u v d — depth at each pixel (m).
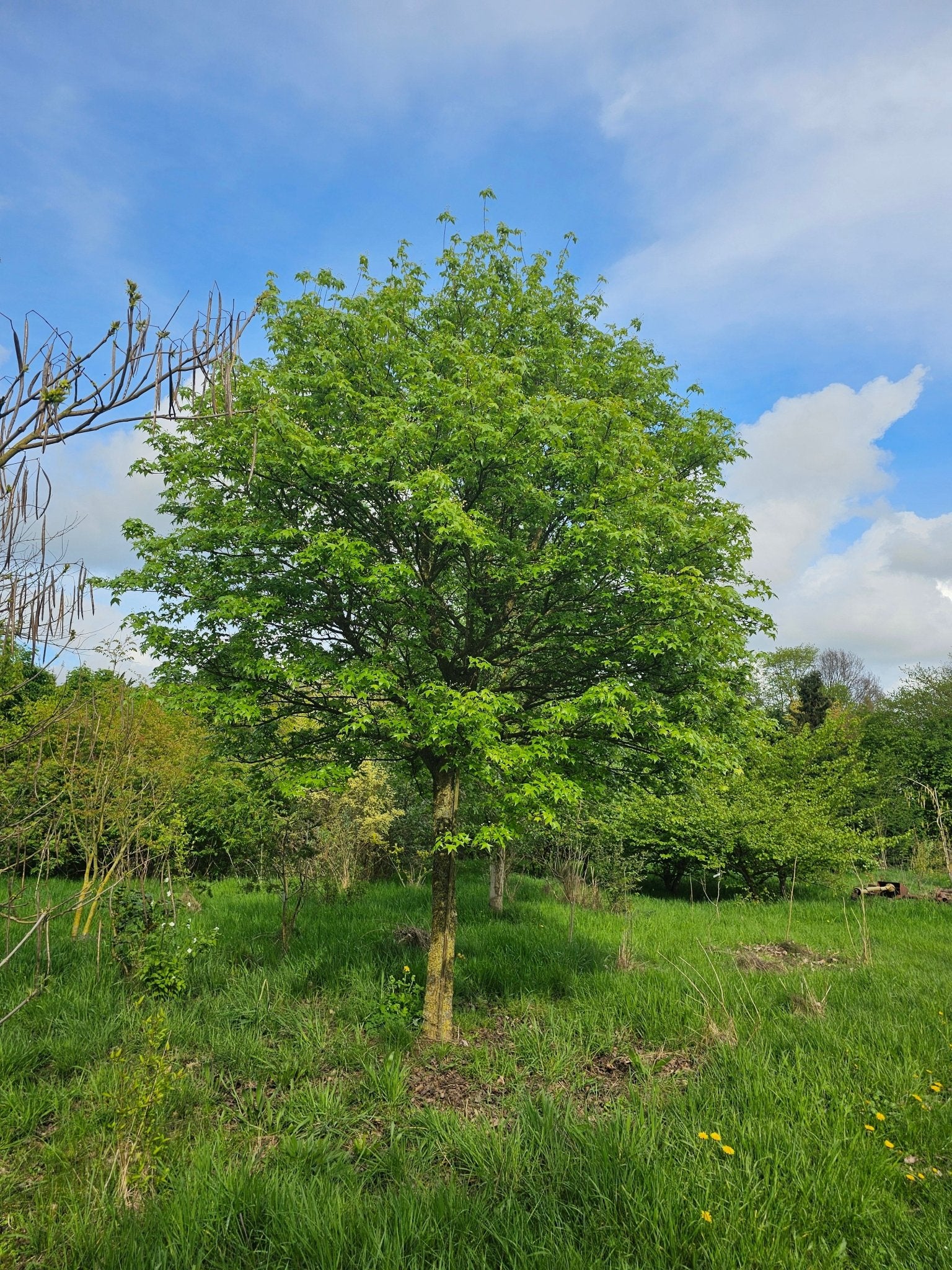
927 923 12.77
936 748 26.33
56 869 14.40
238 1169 4.17
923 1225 3.73
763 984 8.17
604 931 11.34
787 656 43.78
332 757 8.00
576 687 7.50
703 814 16.39
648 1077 5.77
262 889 12.34
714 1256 3.42
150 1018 6.03
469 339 7.73
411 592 6.59
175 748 11.90
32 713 8.04
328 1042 6.40
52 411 1.77
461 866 18.84
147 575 7.11
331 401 7.02
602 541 6.45
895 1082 5.31
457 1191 4.00
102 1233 3.59
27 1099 5.10
